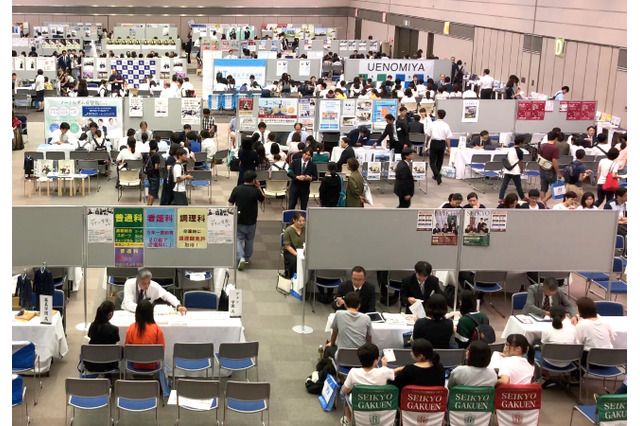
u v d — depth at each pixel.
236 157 19.12
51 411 8.38
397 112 20.89
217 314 9.51
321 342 10.41
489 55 31.33
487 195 18.17
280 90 26.89
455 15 34.66
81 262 10.58
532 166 18.19
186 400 8.12
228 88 27.55
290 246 12.15
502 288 11.91
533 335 9.32
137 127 20.36
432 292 10.29
